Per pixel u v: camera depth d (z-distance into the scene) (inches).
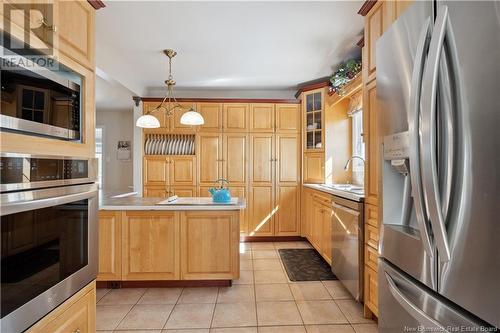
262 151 174.9
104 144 233.8
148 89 185.5
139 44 118.1
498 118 29.5
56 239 41.6
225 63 139.6
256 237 174.4
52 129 41.5
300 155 174.7
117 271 103.6
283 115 175.2
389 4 66.0
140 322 81.7
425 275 41.4
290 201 174.7
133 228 103.9
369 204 80.2
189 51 124.7
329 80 156.1
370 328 78.5
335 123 159.3
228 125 174.2
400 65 48.6
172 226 104.2
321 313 86.6
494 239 30.0
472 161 32.6
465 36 33.4
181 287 106.0
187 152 177.0
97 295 99.7
